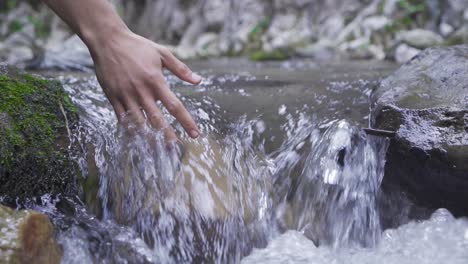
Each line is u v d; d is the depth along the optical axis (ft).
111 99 3.63
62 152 3.66
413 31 9.02
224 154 3.92
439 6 9.85
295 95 4.82
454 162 3.56
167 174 3.68
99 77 3.61
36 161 3.56
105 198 3.71
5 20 15.16
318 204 3.86
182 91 4.95
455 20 9.50
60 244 3.47
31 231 3.28
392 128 3.82
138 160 3.68
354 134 3.96
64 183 3.64
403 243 3.70
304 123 4.24
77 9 3.53
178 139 3.80
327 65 7.75
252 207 3.77
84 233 3.56
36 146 3.58
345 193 3.87
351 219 3.85
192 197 3.67
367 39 10.03
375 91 4.30
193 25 13.78
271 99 4.71
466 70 4.07
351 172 3.90
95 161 3.76
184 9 14.46
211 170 3.78
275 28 12.00
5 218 3.29
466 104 3.74
